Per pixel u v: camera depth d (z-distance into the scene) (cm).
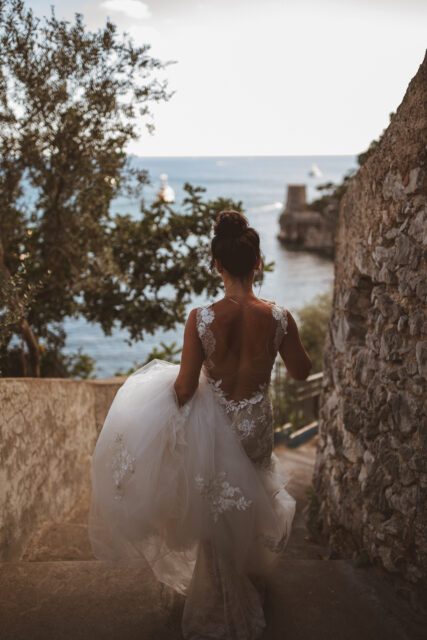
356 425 324
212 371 222
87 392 453
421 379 256
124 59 492
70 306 623
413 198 264
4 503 290
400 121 278
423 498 253
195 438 217
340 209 384
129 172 553
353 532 321
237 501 216
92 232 569
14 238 551
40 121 503
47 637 218
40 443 345
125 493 226
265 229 9144
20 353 612
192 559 237
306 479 560
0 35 447
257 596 237
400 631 232
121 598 242
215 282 652
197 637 220
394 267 282
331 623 235
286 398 782
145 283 637
